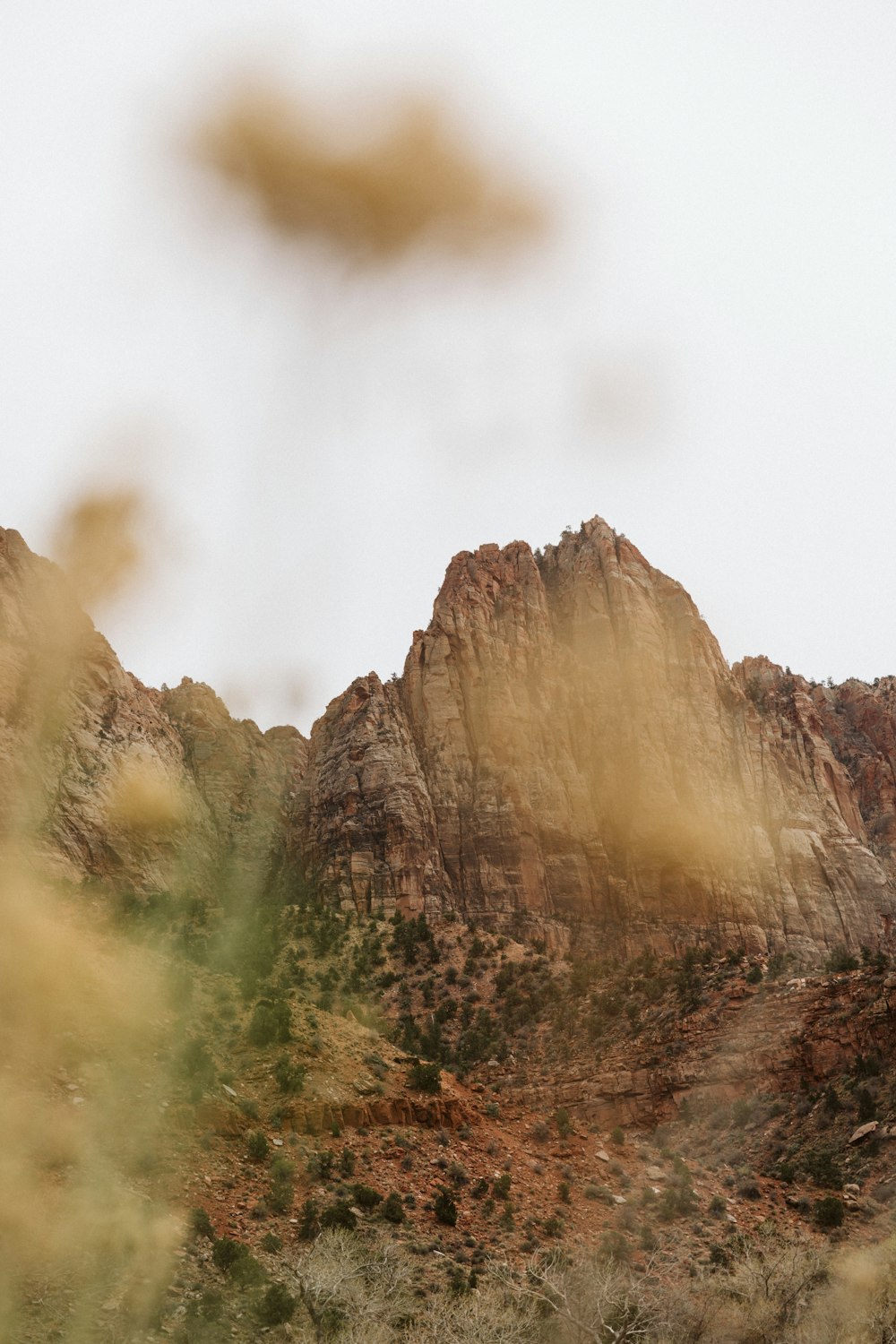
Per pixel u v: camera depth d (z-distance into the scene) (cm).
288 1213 4156
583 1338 3525
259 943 9875
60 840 13112
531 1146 5528
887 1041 7125
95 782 14838
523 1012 9644
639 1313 3550
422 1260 4041
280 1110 4788
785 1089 7238
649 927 14988
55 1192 3775
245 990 6041
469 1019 9738
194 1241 3778
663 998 8819
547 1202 4900
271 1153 4484
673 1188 5466
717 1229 5019
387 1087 5297
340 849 15475
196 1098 4588
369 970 10456
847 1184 5834
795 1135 6638
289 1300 3519
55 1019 4897
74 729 15588
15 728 14125
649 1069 7819
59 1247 3531
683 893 15612
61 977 5272
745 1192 5619
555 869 15700
